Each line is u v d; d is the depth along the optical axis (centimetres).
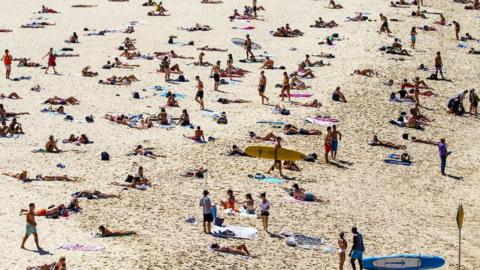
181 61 15075
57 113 11944
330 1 19712
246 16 18425
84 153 10375
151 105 12562
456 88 14562
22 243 7456
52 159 10088
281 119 12219
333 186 9906
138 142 10912
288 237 8150
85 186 9194
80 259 7262
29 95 12769
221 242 7912
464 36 17812
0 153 10231
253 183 9700
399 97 13650
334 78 14500
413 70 15338
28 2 19862
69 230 7931
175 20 18138
